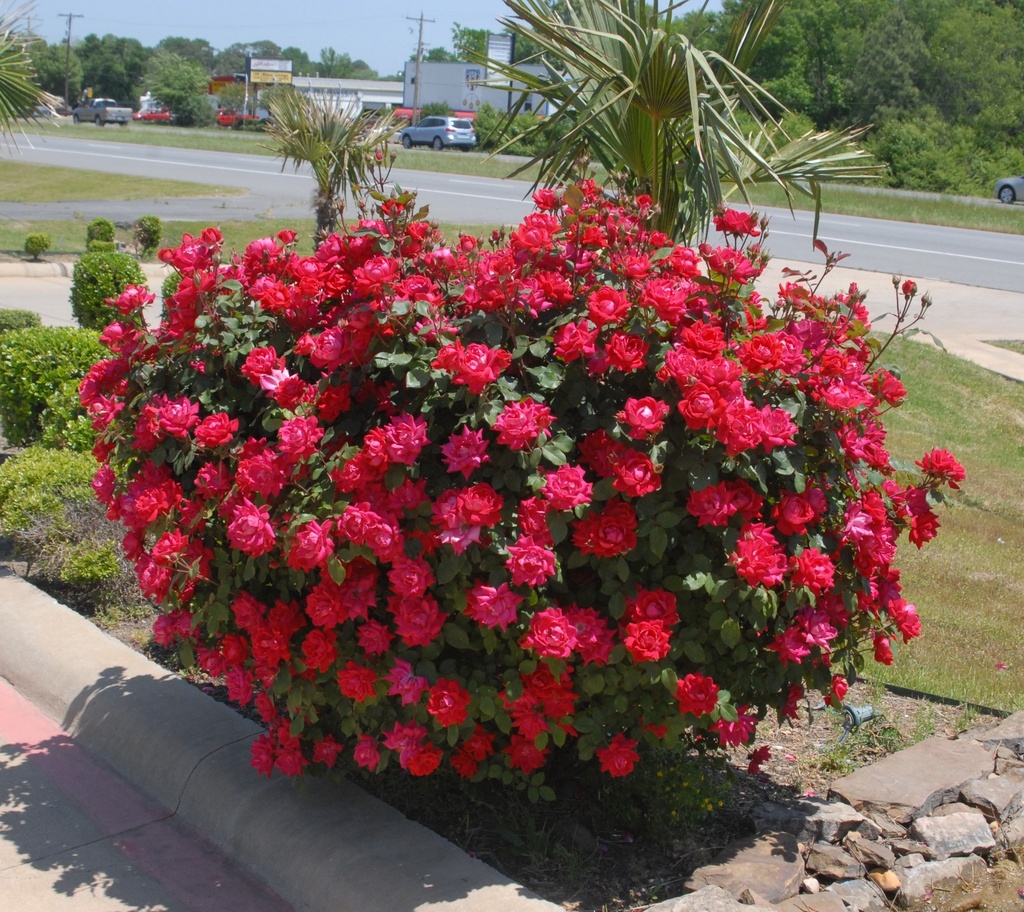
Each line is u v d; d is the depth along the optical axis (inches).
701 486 101.0
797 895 110.0
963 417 374.0
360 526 98.0
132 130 2010.3
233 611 118.1
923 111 1831.9
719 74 185.3
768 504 114.5
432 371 104.1
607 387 109.4
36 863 118.2
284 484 108.3
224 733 138.0
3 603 178.1
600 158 199.0
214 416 113.1
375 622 105.0
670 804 120.1
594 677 104.3
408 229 120.6
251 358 113.6
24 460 204.8
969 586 219.5
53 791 133.8
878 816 127.1
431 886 105.3
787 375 109.3
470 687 104.5
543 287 109.0
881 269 729.0
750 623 109.8
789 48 1989.4
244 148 1598.2
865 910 109.9
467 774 111.4
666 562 109.2
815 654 115.1
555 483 96.9
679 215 197.6
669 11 176.9
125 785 136.5
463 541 97.3
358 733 110.1
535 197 130.0
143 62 3715.6
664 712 107.0
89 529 188.7
